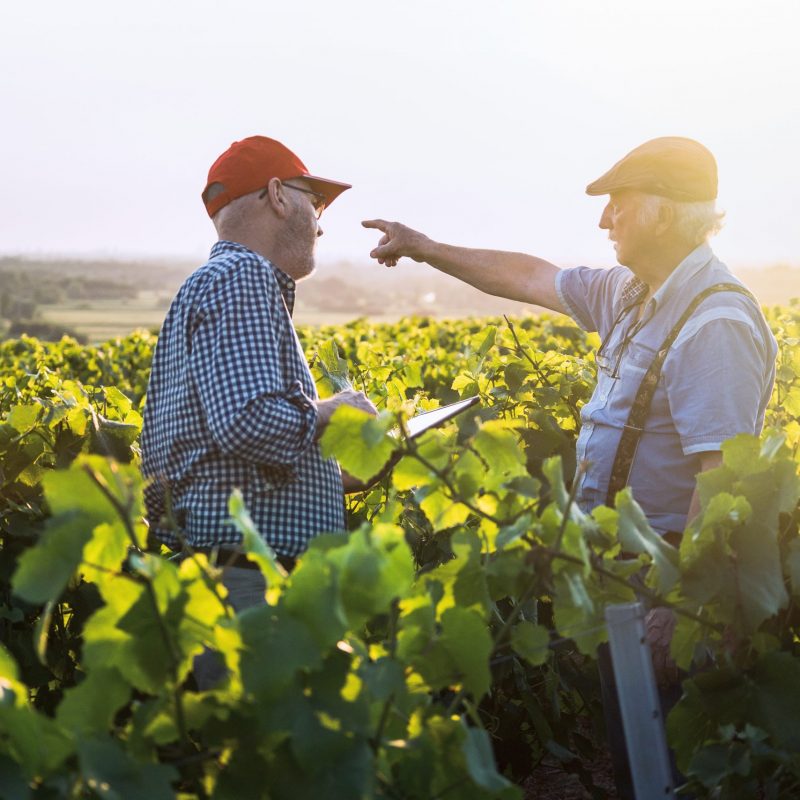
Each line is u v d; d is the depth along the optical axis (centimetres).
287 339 269
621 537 199
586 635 194
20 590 145
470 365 457
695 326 287
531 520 194
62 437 355
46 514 342
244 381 252
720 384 280
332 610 151
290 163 293
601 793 368
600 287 355
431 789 171
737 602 204
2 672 166
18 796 142
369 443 178
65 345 1177
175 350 269
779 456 218
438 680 176
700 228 296
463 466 199
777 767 216
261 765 158
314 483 270
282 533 263
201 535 261
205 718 161
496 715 360
